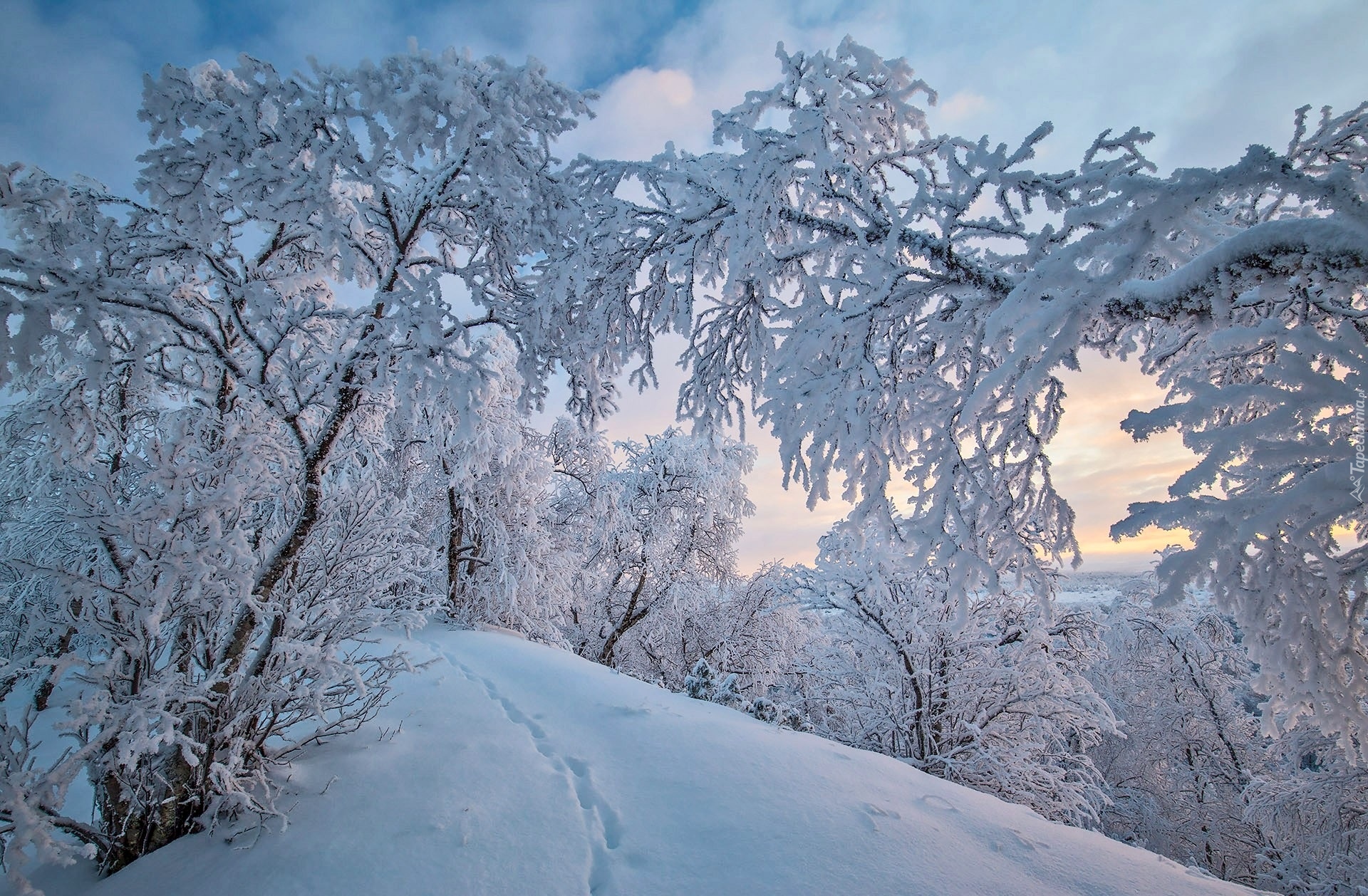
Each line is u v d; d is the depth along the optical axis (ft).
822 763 15.11
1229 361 13.21
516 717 17.62
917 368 15.67
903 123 13.00
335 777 12.54
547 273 14.78
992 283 11.80
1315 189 7.62
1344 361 7.43
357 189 15.43
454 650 27.76
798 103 13.48
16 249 10.77
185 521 10.84
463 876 9.89
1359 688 9.64
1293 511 7.62
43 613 10.57
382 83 12.00
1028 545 13.84
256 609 11.50
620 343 16.75
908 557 12.17
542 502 50.52
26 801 8.36
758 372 15.74
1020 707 32.17
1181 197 8.08
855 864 10.32
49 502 17.80
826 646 41.32
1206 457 8.05
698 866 10.29
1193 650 46.47
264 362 12.97
